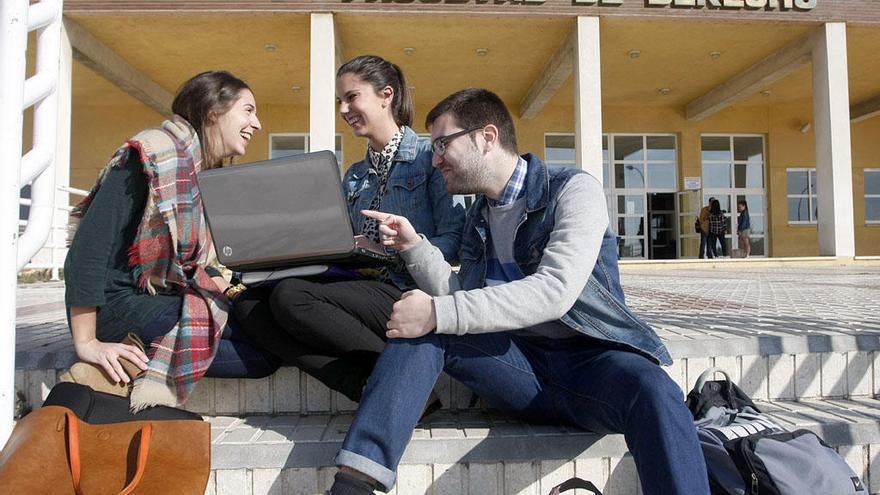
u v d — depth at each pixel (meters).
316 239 1.72
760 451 1.60
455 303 1.61
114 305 1.75
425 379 1.60
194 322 1.73
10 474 1.37
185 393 1.70
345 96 2.28
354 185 2.39
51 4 1.73
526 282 1.65
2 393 1.59
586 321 1.74
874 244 17.81
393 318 1.63
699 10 11.24
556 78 13.23
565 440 1.81
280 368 2.10
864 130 17.89
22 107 1.60
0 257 1.57
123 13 10.62
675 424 1.45
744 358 2.25
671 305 3.94
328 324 1.79
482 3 10.92
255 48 12.39
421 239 1.88
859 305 3.79
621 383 1.56
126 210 1.72
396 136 2.31
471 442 1.79
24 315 3.54
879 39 12.38
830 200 11.77
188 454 1.51
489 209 1.95
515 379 1.79
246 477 1.76
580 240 1.69
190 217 1.79
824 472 1.55
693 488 1.40
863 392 2.31
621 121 17.27
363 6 10.72
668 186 17.47
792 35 12.17
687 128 17.30
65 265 1.67
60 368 2.05
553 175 1.87
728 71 14.27
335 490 1.48
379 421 1.52
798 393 2.27
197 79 1.94
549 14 11.03
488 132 1.83
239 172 1.68
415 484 1.79
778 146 17.42
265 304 1.88
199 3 10.62
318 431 1.89
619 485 1.82
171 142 1.79
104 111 15.88
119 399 1.62
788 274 8.83
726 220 17.52
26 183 1.71
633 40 12.24
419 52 12.77
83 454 1.44
